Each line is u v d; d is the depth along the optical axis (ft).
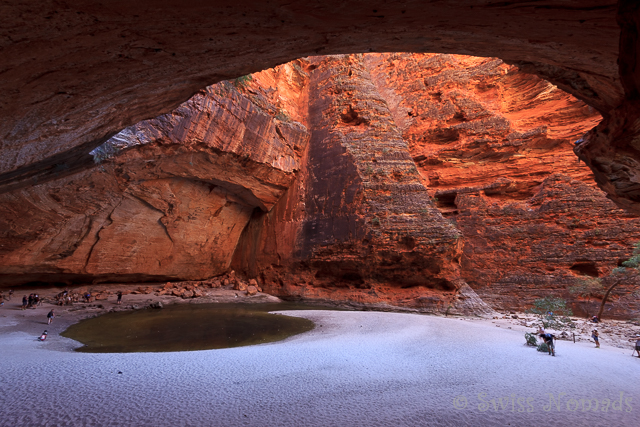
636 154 17.52
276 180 99.45
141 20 13.80
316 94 110.73
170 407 23.57
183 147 72.28
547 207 86.58
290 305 86.79
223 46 17.21
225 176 88.58
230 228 109.19
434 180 109.19
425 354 40.34
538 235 86.07
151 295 87.51
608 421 22.75
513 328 61.46
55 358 34.58
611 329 62.08
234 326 59.21
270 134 91.04
